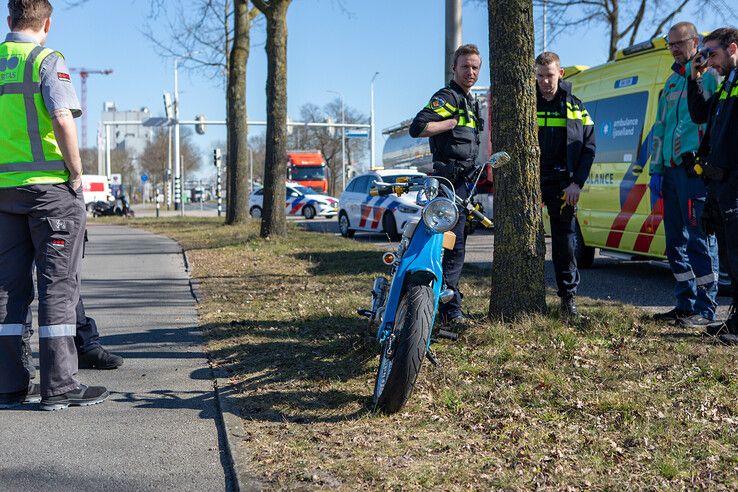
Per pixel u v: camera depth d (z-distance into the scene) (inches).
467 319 239.3
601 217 409.1
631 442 149.3
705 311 246.4
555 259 249.4
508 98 230.8
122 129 3467.0
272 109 613.6
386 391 163.5
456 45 350.3
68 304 183.9
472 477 134.6
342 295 330.3
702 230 238.1
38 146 178.1
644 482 131.9
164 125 1504.7
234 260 502.6
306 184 1800.0
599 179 414.0
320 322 265.4
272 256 516.7
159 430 166.2
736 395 172.9
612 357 202.8
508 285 235.0
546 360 199.0
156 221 1179.9
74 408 182.5
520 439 151.4
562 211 246.5
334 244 582.2
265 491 130.8
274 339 245.1
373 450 147.6
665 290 348.8
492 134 237.1
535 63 233.6
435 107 224.7
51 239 180.5
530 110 231.3
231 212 874.8
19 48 178.7
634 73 395.9
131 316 305.4
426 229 173.9
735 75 216.1
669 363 196.5
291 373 202.7
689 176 243.6
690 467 136.9
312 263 465.1
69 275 183.6
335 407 174.4
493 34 232.8
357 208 716.7
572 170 244.8
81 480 139.9
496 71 232.8
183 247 631.2
